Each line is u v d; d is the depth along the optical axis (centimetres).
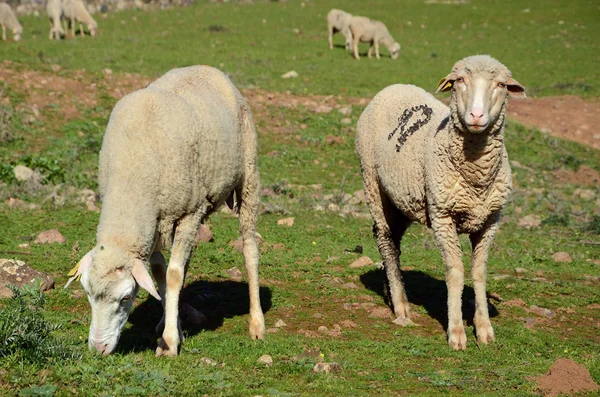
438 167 850
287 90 2498
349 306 1005
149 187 743
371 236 1386
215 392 663
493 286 1123
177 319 806
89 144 1841
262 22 4041
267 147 2002
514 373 758
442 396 688
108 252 691
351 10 4466
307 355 787
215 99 855
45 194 1475
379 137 992
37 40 3241
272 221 1450
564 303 1058
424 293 1090
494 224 873
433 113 921
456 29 3981
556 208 1666
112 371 674
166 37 3488
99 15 4141
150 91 794
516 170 1984
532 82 2911
